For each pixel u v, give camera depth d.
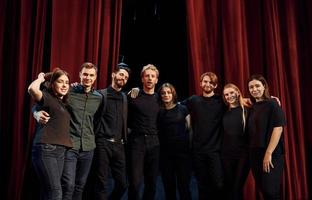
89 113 2.26
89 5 2.89
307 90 3.12
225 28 3.03
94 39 2.82
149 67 2.46
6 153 2.71
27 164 2.65
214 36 3.04
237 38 2.98
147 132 2.40
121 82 2.37
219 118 2.50
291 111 3.04
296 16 3.17
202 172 2.47
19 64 2.70
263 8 3.14
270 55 3.04
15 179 2.63
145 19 3.80
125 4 3.69
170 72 4.03
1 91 2.71
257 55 3.09
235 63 2.97
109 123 2.34
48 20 2.88
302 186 2.97
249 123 2.36
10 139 2.72
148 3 3.73
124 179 2.38
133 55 4.02
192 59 2.92
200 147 2.46
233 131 2.40
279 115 2.20
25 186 2.67
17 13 2.80
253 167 2.31
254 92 2.33
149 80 2.43
